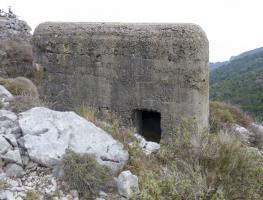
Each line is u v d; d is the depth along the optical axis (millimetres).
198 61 6754
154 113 8047
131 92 7387
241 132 9625
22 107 6176
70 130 5234
